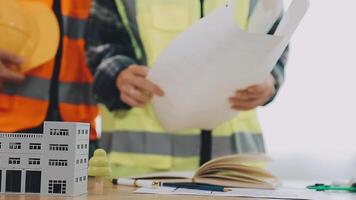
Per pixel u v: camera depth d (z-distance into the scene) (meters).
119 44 1.11
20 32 1.12
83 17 1.27
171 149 1.12
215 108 0.90
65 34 1.25
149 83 0.88
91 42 1.09
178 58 0.80
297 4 0.64
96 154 0.66
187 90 0.85
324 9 1.45
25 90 1.20
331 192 0.65
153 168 1.10
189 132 1.12
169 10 1.13
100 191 0.59
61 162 0.53
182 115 0.93
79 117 1.28
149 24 1.13
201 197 0.53
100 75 1.03
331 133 1.43
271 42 0.69
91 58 1.08
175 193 0.57
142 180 0.69
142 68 0.99
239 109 0.91
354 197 0.57
